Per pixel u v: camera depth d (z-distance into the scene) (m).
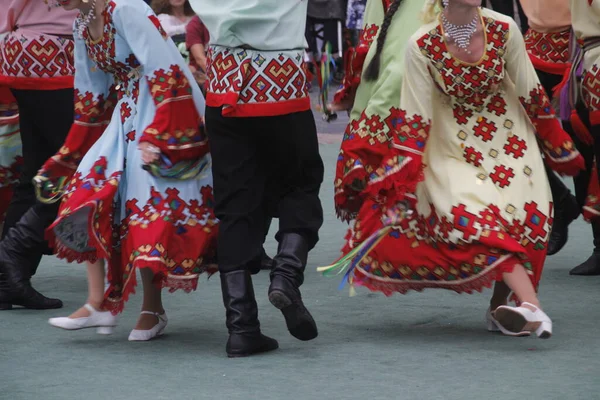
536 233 6.93
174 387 6.20
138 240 6.81
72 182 7.03
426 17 6.84
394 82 7.42
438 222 6.92
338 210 7.82
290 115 6.73
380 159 7.53
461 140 6.98
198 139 7.03
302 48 6.84
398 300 8.48
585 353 6.86
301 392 6.07
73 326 7.15
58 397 6.04
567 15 9.60
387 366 6.59
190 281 7.00
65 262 10.20
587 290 8.80
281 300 6.54
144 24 6.95
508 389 6.09
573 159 7.02
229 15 6.59
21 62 8.15
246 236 6.80
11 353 7.03
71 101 8.25
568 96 8.96
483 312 8.05
